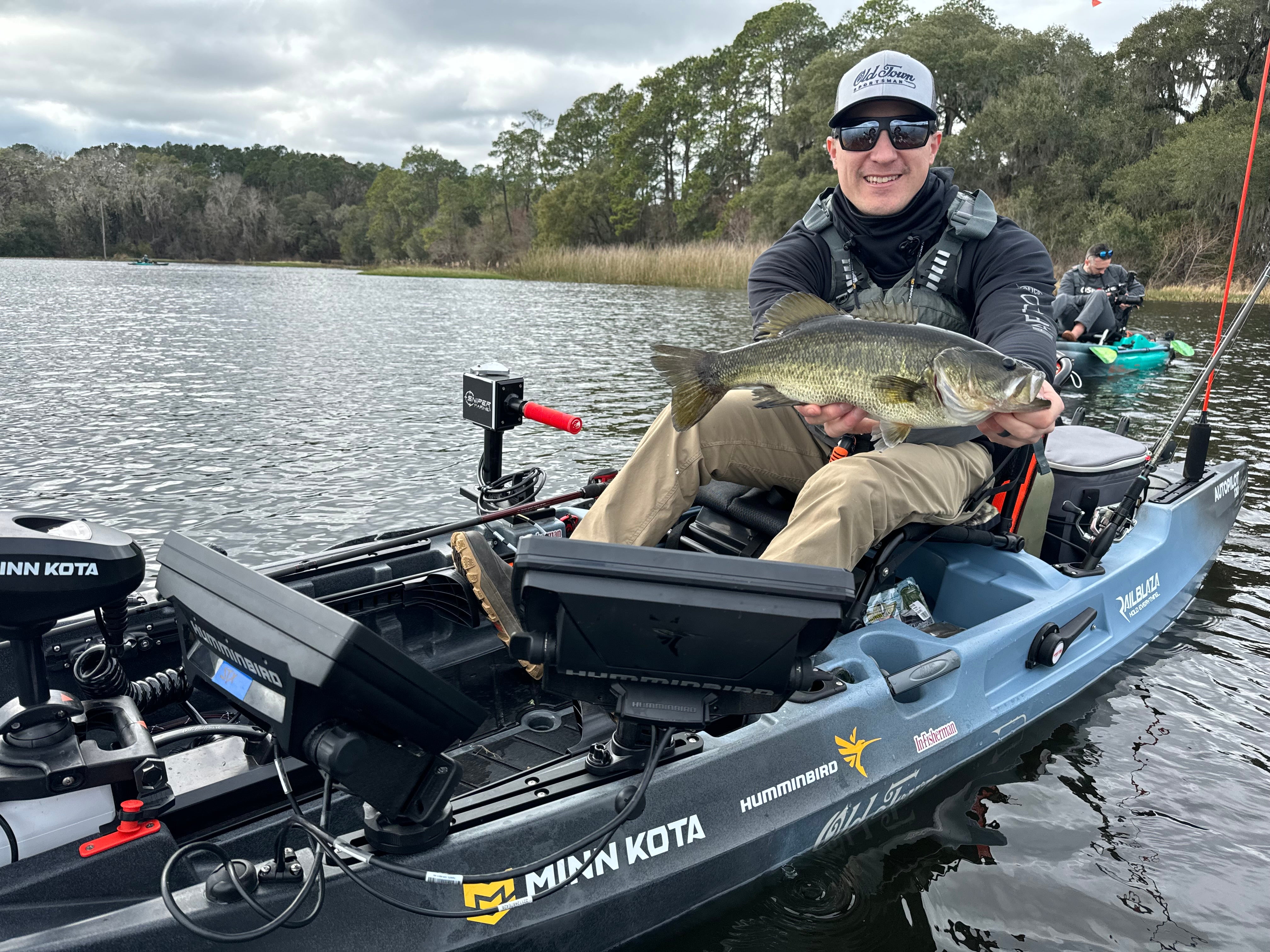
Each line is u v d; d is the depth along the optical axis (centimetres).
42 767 175
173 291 3334
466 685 304
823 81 5644
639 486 290
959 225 296
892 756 269
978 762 306
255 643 159
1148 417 927
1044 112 4494
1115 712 344
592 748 218
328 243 13050
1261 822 282
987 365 217
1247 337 1778
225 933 164
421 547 336
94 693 201
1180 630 415
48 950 158
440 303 2781
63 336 1598
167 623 276
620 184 7669
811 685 177
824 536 249
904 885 249
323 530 557
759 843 234
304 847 212
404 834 181
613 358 1372
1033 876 255
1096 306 1254
